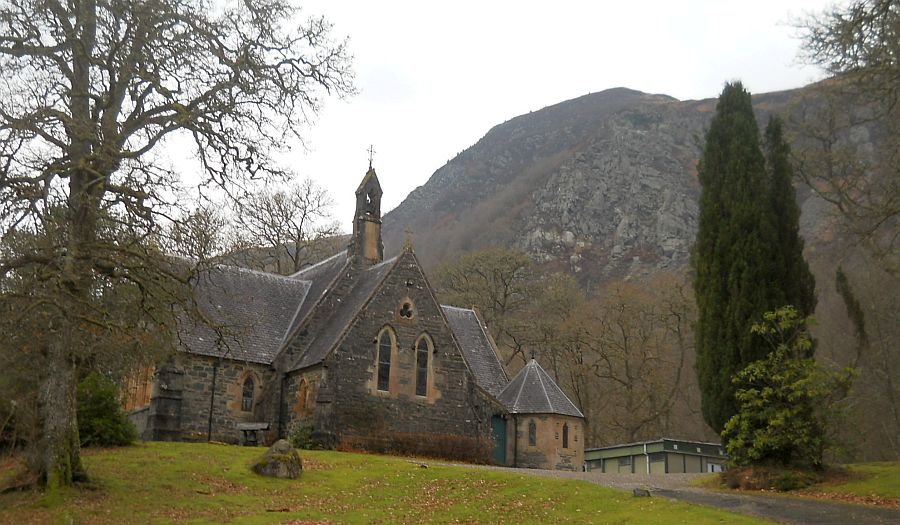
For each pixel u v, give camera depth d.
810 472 29.78
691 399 75.44
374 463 33.12
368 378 41.69
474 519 24.64
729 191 33.81
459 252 136.38
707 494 28.27
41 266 23.31
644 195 148.00
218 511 24.23
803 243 33.56
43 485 24.00
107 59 24.34
